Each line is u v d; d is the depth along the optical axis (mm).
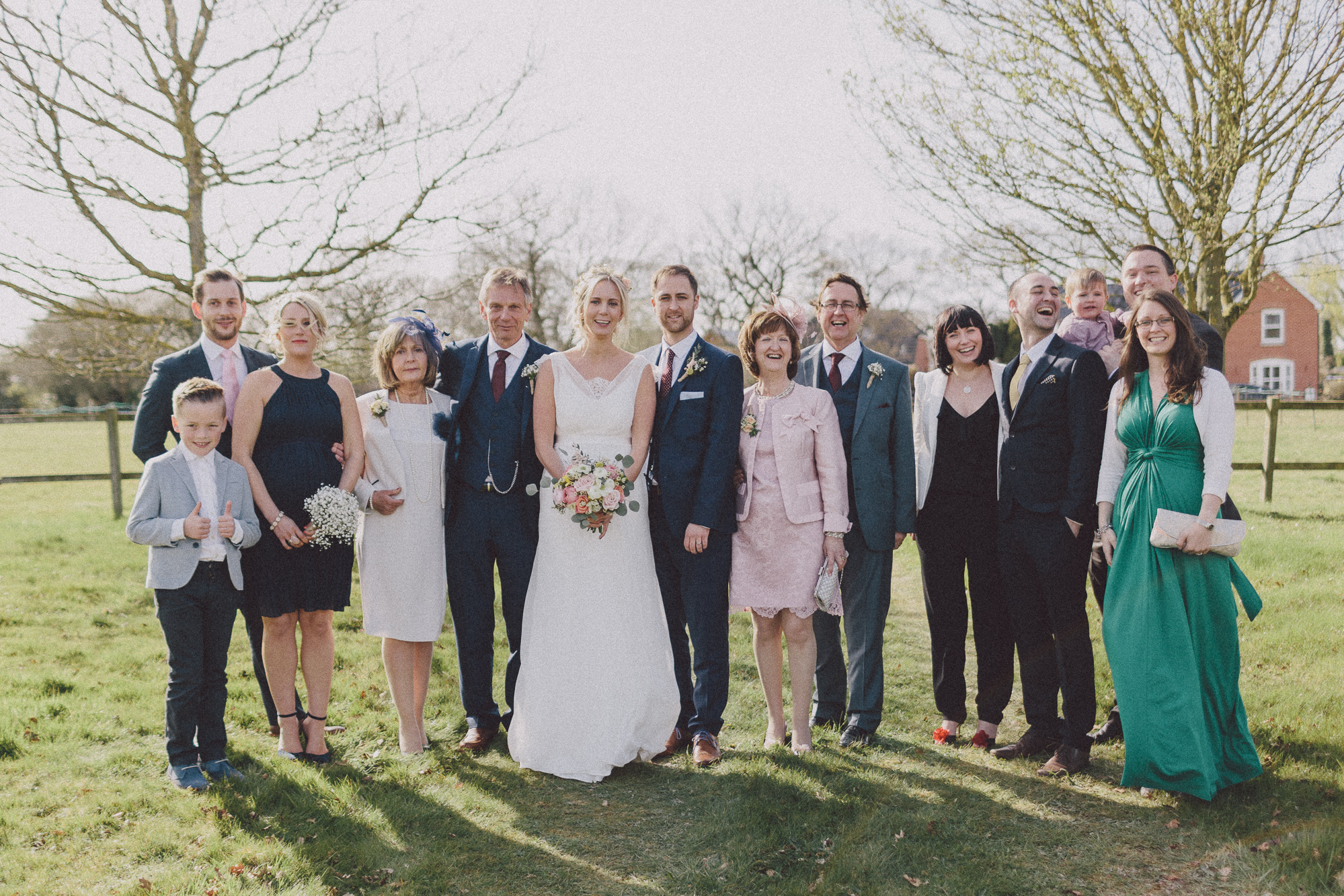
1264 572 6406
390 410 3900
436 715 4418
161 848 3021
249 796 3359
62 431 33156
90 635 5820
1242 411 26578
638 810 3361
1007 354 25109
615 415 3820
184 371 3832
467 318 22891
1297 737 3711
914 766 3695
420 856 2996
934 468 3928
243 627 5828
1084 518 3508
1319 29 6547
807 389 3891
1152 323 3328
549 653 3736
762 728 4246
